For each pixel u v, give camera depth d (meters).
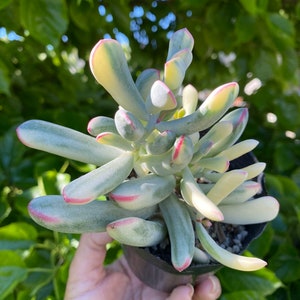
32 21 0.30
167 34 0.49
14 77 0.43
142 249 0.18
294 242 0.33
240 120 0.17
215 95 0.14
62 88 0.46
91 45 0.44
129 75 0.15
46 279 0.26
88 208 0.15
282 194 0.32
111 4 0.39
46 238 0.29
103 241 0.23
